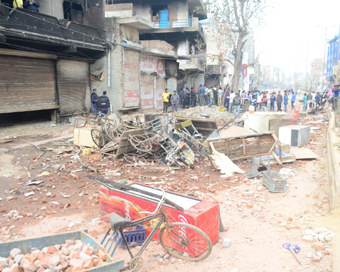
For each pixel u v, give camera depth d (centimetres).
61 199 677
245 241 473
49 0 1614
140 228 470
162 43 2589
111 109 1939
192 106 2678
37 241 376
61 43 1462
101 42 1844
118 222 350
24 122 1552
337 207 536
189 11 3309
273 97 2456
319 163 916
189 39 3400
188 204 466
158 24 3084
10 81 1331
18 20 1236
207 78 4353
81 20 1948
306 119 1911
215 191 705
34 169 878
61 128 1484
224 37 3069
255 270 398
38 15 1345
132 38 2066
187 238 423
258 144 948
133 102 2094
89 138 1072
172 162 912
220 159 868
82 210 616
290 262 413
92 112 1864
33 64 1446
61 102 1641
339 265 382
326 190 678
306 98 2650
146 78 2295
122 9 2517
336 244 436
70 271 321
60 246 382
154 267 411
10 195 695
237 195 679
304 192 684
